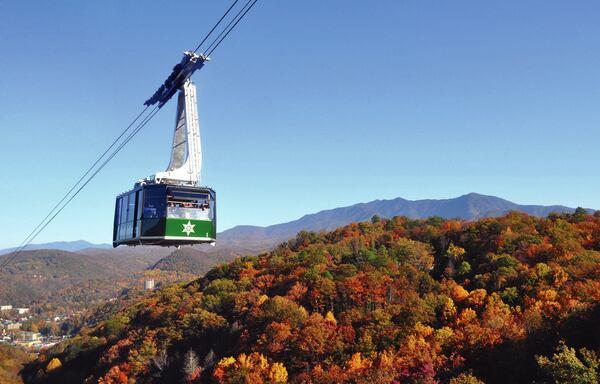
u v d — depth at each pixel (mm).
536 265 96750
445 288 99188
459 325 80625
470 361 67812
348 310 95562
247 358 84312
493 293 88875
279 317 96688
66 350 154625
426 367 64875
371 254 125750
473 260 119125
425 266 125375
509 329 70562
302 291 110375
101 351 142375
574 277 89438
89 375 131375
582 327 65750
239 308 113812
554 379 50062
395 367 68250
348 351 80750
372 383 64375
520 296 88000
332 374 71812
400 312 88438
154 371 102250
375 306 96125
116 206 39094
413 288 101688
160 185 33688
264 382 76312
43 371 146625
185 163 34500
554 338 66375
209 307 121500
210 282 162000
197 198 34438
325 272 115250
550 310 75438
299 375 76625
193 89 34156
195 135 34562
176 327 114688
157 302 159750
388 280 105438
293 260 145375
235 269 162125
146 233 33688
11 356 181625
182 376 94562
